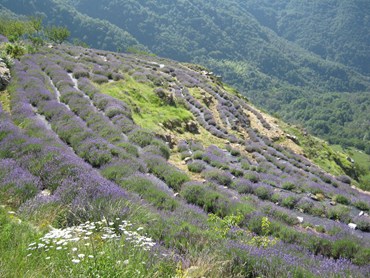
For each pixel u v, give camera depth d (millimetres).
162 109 37188
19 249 6508
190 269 7176
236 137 39469
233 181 22406
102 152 18203
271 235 13797
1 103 25141
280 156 37750
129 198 12203
